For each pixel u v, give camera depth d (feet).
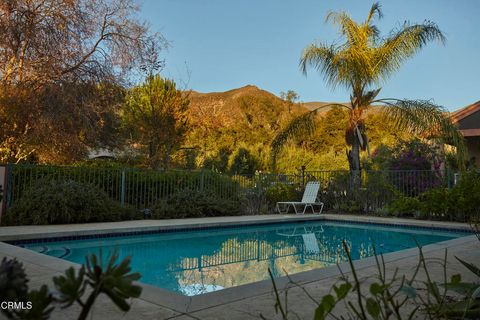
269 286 12.82
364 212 45.62
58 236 27.07
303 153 90.53
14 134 40.63
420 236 33.65
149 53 48.60
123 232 30.04
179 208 39.50
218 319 9.66
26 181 34.88
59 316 9.60
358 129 48.52
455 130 44.34
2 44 38.65
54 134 40.55
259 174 49.49
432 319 6.54
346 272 14.97
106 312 10.07
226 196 46.44
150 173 41.78
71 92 40.57
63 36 41.98
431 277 14.12
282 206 48.93
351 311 10.10
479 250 20.47
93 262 2.86
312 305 10.80
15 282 2.54
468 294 7.68
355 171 47.37
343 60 47.32
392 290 12.23
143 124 54.13
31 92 39.27
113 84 44.96
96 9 45.34
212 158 80.94
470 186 36.17
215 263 22.86
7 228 28.73
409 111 45.42
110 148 51.19
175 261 23.49
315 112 51.37
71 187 33.58
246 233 35.60
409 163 48.19
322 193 49.42
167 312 10.18
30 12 39.81
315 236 34.42
